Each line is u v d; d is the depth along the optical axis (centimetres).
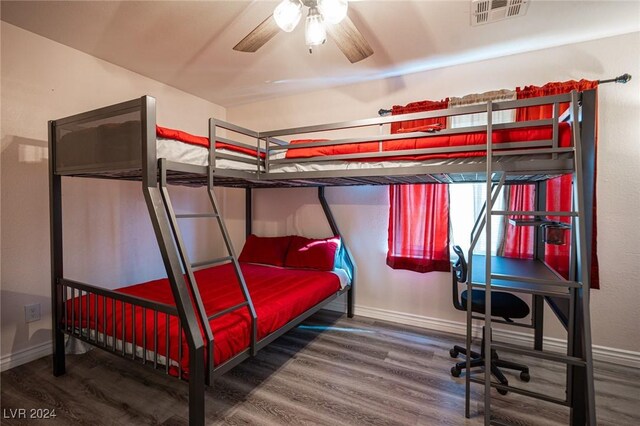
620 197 229
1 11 204
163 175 163
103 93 274
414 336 285
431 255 291
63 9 203
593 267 231
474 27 220
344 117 329
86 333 199
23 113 227
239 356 175
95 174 203
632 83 225
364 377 219
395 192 306
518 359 245
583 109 159
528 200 257
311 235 363
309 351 257
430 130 189
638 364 228
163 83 324
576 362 148
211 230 398
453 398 196
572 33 227
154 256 324
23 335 229
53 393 196
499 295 234
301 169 230
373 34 230
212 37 238
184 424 171
